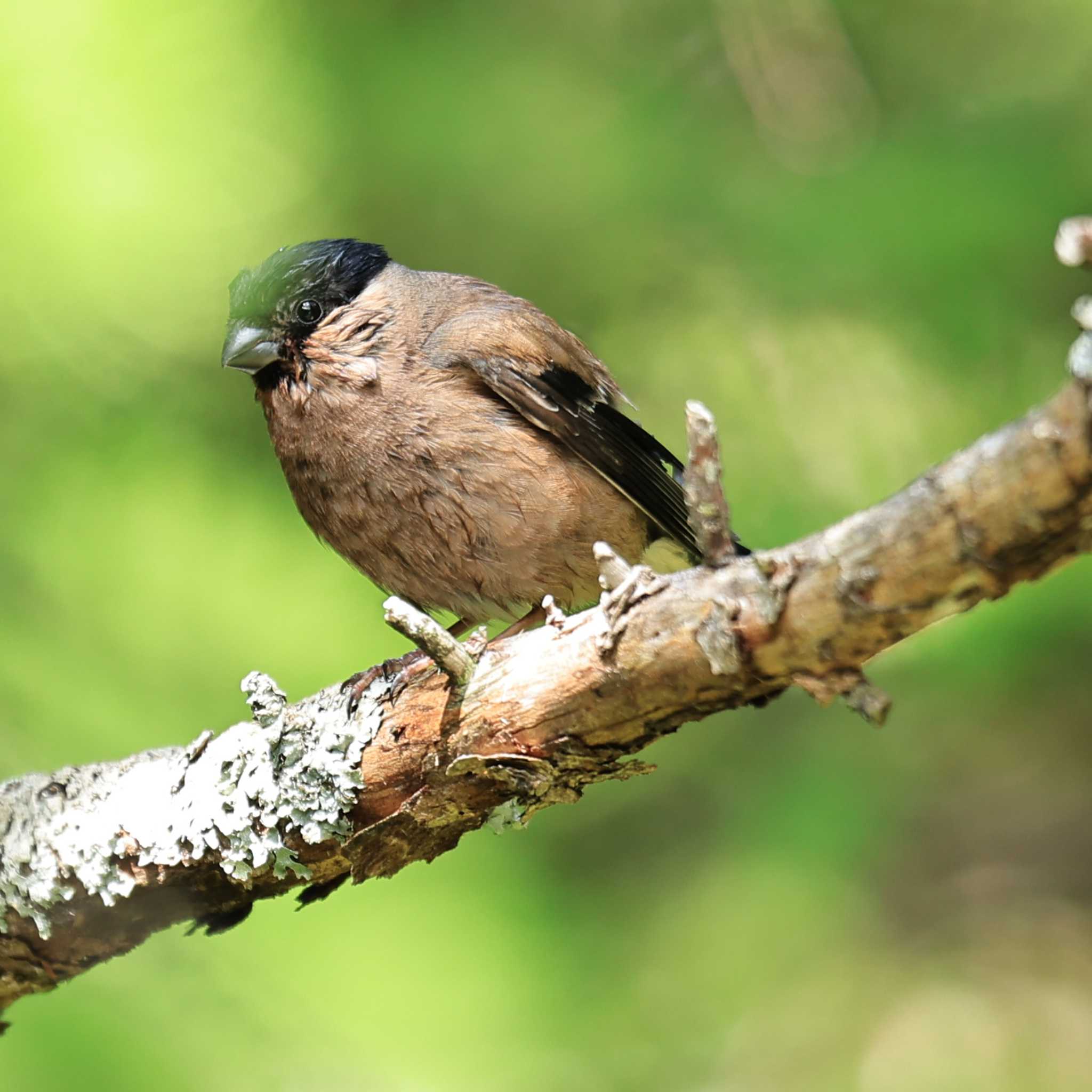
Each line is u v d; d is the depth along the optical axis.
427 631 5.73
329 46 11.79
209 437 11.48
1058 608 10.48
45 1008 8.06
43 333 11.38
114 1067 7.97
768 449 11.61
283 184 11.73
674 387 12.22
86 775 6.76
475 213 12.11
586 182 11.75
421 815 6.16
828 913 13.33
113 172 11.24
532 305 8.68
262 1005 8.53
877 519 4.82
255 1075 8.28
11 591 10.41
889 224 10.88
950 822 15.62
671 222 11.70
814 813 11.97
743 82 12.33
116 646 10.35
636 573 5.42
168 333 11.58
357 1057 8.52
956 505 4.64
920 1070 13.73
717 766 12.76
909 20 12.49
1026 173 10.89
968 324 11.04
